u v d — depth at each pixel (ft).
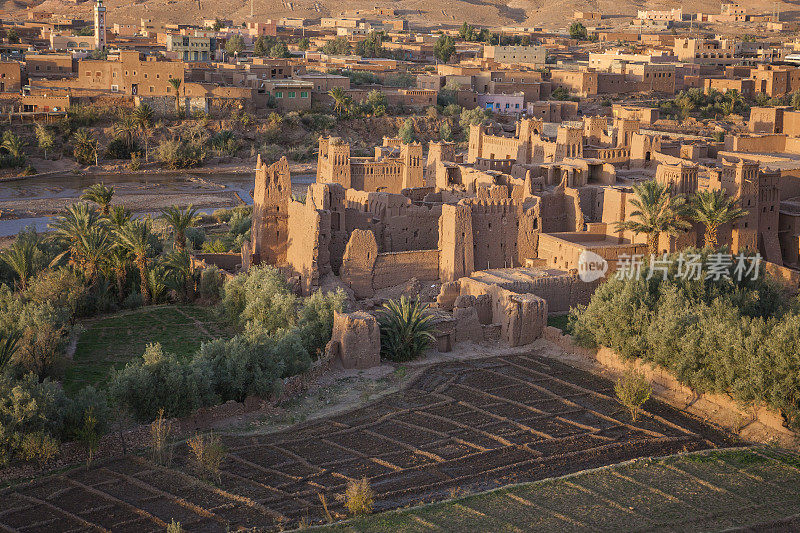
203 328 229.04
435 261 247.91
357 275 238.89
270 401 180.75
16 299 222.07
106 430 157.38
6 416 150.30
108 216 289.33
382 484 149.79
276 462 156.76
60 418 155.43
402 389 190.08
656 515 139.44
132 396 165.07
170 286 255.09
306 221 241.14
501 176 284.41
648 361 194.08
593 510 140.36
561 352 212.64
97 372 195.62
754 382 171.42
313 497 144.66
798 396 169.17
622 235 253.24
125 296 260.42
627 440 168.66
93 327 229.25
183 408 167.73
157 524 134.92
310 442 164.86
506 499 143.64
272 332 213.66
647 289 206.80
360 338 199.72
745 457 160.76
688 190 256.73
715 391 181.47
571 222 270.87
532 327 217.77
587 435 170.40
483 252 250.57
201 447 152.66
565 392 190.49
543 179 293.64
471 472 154.61
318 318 209.97
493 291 223.10
